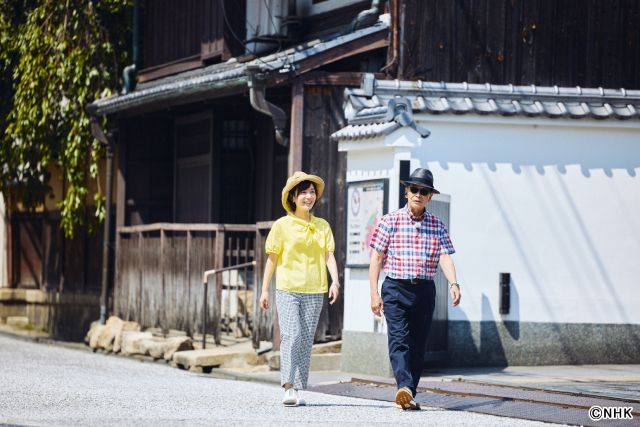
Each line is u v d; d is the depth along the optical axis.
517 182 16.56
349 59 18.45
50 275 29.38
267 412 11.84
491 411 12.03
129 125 23.94
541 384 14.12
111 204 24.81
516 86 17.03
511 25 17.30
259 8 21.77
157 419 11.02
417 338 12.13
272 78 17.84
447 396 13.34
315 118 18.09
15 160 25.86
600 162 16.81
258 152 22.97
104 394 13.55
